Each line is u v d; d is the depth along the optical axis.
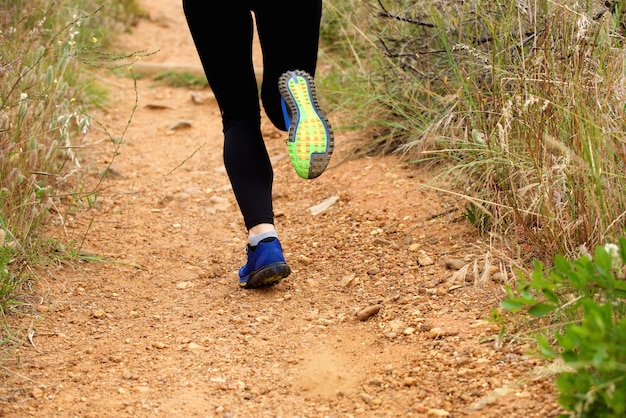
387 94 4.02
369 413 2.19
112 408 2.26
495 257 2.87
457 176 3.31
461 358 2.35
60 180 3.62
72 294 2.96
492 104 3.16
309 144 2.54
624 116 2.65
